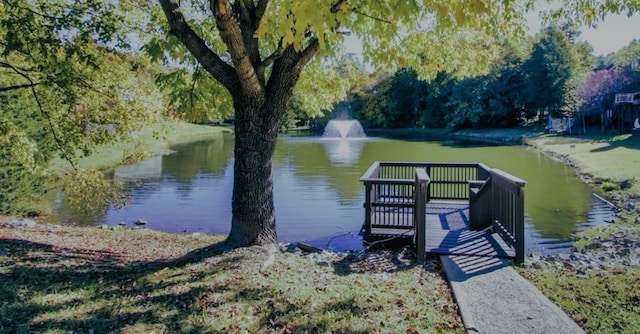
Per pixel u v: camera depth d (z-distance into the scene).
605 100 29.91
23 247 5.54
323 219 9.70
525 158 20.97
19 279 3.93
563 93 34.53
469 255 5.06
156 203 11.73
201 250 5.21
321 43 2.88
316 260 5.11
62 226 8.91
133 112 7.80
